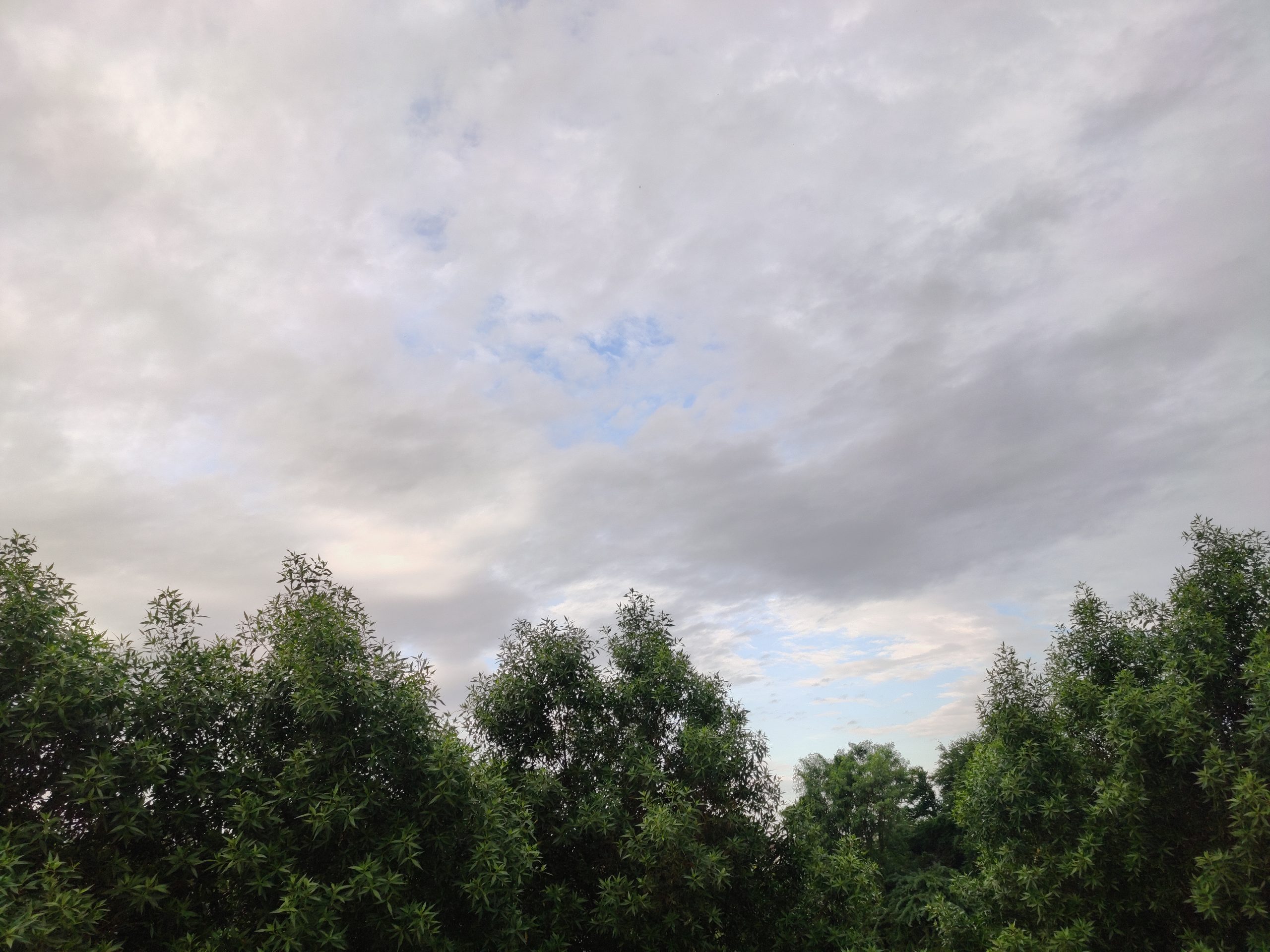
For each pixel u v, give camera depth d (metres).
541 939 11.02
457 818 9.67
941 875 33.75
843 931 13.64
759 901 13.48
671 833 11.11
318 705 8.94
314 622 9.94
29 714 7.19
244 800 8.15
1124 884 11.46
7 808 7.30
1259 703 9.94
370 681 9.51
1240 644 11.65
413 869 9.35
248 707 9.37
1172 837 11.09
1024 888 12.25
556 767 13.35
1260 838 9.46
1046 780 12.18
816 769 44.19
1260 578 11.78
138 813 7.48
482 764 10.80
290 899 7.59
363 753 9.26
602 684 14.10
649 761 12.70
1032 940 11.61
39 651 7.46
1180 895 10.77
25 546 7.94
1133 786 11.09
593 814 11.95
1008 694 13.03
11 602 7.49
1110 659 13.21
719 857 11.84
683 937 11.45
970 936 13.78
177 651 9.01
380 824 9.23
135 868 7.79
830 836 40.59
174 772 8.48
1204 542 12.57
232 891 8.43
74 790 7.18
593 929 11.48
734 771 13.25
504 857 9.66
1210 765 10.32
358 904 8.38
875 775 42.19
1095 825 11.54
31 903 6.18
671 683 14.38
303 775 8.61
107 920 7.45
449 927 9.70
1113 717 11.59
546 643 14.05
